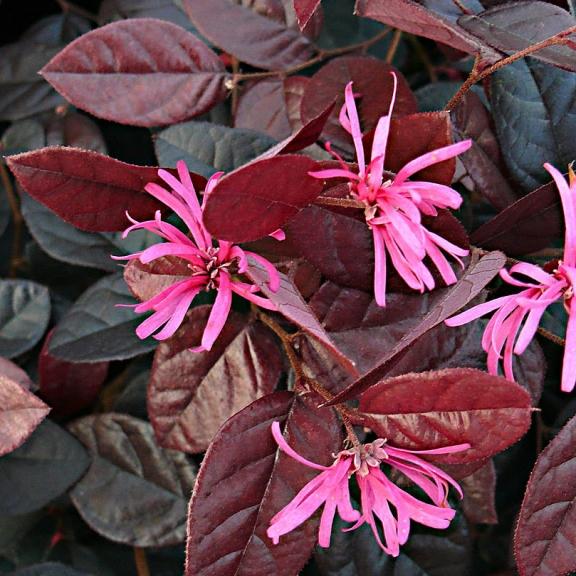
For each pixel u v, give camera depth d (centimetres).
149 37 39
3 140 44
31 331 41
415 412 34
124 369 43
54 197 35
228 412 37
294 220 35
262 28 40
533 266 34
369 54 45
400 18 35
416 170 34
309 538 35
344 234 35
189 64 40
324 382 36
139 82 39
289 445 35
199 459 41
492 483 38
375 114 38
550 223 37
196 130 39
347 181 35
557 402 42
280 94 40
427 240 34
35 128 44
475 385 33
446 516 34
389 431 34
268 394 35
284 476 35
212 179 34
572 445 34
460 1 36
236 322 38
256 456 35
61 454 40
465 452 34
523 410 33
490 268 34
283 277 34
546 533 34
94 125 43
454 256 34
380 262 34
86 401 41
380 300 34
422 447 34
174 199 34
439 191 34
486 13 36
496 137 38
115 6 43
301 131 33
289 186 32
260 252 36
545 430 42
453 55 42
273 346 37
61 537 43
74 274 43
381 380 34
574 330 33
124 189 35
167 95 39
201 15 40
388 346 36
